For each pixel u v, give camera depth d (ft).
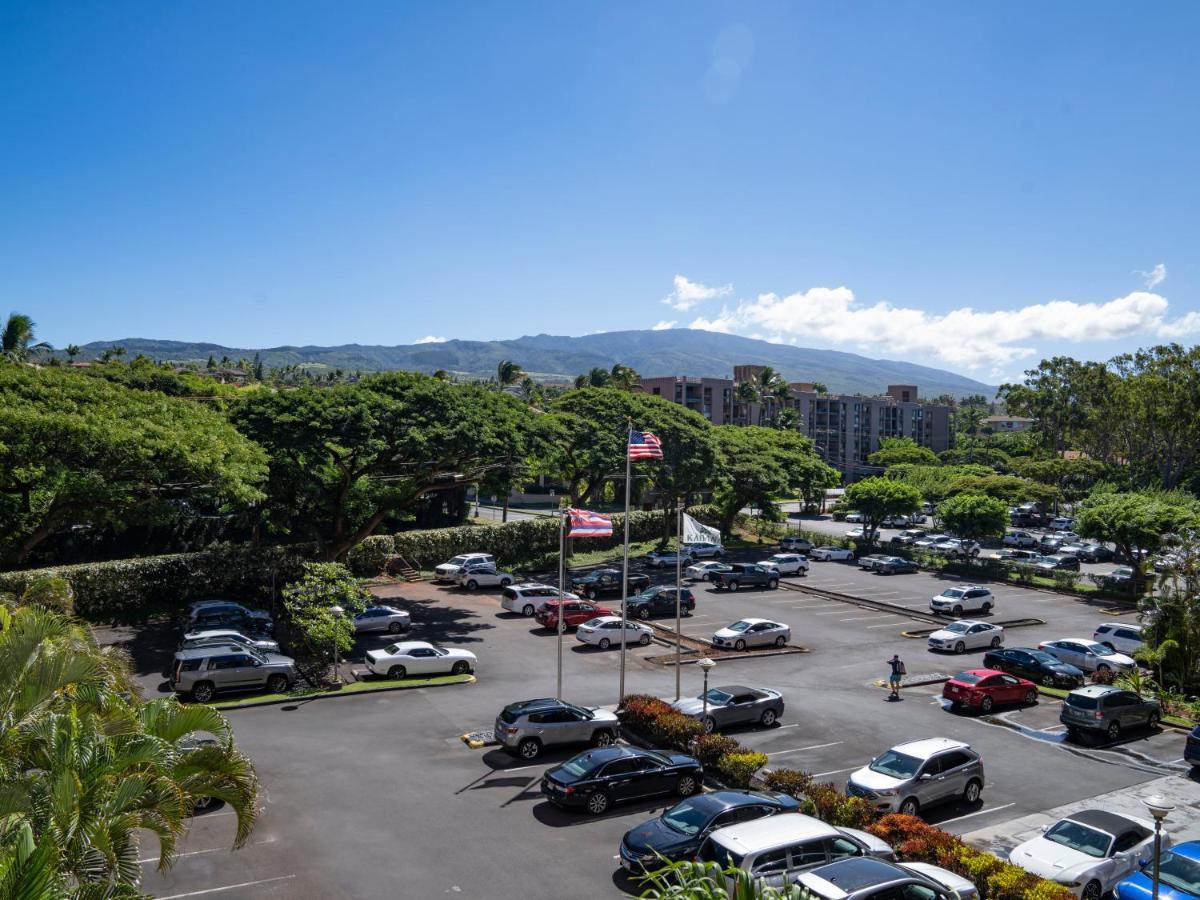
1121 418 367.86
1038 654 120.78
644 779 72.13
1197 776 84.94
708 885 36.94
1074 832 63.41
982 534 222.07
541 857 62.18
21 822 32.60
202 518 202.28
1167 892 55.36
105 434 110.93
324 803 71.10
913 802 72.43
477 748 85.81
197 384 272.92
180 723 44.01
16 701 40.50
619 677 114.21
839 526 333.62
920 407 652.07
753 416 548.72
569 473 229.66
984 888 55.77
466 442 145.07
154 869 59.00
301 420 139.64
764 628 135.03
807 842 53.42
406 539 186.09
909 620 160.76
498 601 162.09
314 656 114.93
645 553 220.23
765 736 93.40
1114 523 188.03
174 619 137.39
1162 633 117.80
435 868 60.18
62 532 187.21
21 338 236.02
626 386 432.25
